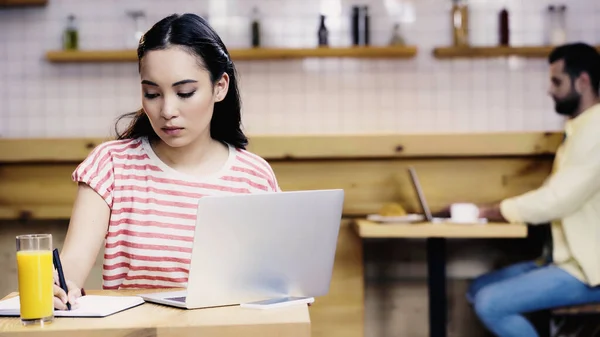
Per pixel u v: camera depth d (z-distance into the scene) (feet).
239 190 5.45
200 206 3.94
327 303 10.53
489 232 9.05
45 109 15.15
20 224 10.78
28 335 3.70
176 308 4.23
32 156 10.32
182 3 14.93
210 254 4.08
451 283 11.09
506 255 11.00
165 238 5.21
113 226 5.22
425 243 11.02
